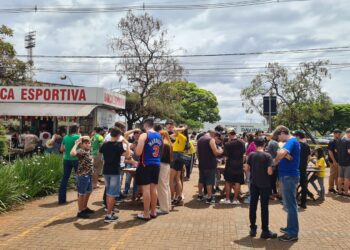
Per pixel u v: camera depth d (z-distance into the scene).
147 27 34.72
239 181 10.18
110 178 8.08
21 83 32.03
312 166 11.71
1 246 6.34
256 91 36.59
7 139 16.33
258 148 7.27
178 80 35.66
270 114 14.59
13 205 9.37
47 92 21.08
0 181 9.15
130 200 10.23
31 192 10.32
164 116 36.56
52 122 21.55
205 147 10.21
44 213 8.77
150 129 8.42
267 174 7.09
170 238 6.94
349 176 11.67
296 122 36.66
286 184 7.00
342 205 10.40
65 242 6.60
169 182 9.76
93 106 20.52
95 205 9.64
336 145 12.45
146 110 35.34
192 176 16.39
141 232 7.28
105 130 13.13
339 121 63.84
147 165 8.21
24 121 21.64
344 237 7.20
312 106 35.59
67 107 20.48
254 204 7.21
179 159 9.96
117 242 6.64
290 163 7.01
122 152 8.07
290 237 6.90
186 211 9.24
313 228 7.86
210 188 10.23
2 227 7.54
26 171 10.75
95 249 6.26
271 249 6.44
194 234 7.23
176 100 37.38
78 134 9.95
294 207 6.96
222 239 6.95
